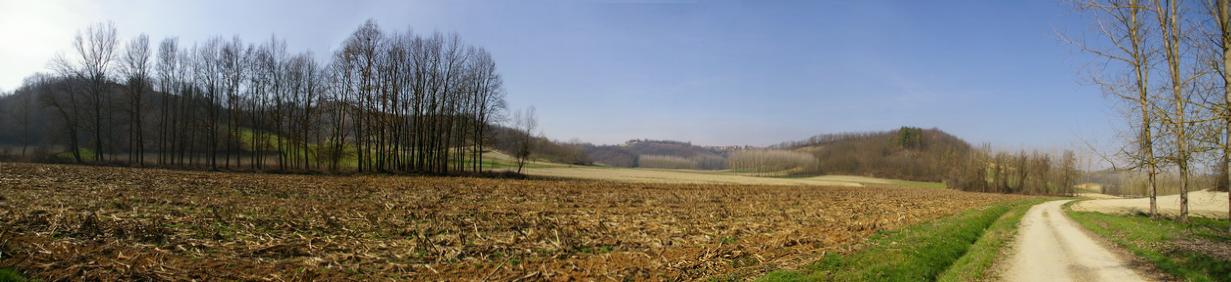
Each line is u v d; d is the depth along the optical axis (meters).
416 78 55.22
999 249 16.95
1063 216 32.94
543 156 135.88
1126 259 15.02
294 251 12.10
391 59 53.50
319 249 12.41
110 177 29.48
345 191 28.75
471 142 66.31
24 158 45.34
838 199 43.56
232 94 51.62
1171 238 17.02
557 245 14.17
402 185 35.69
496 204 25.94
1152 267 13.56
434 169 58.56
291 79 53.22
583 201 30.22
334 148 56.66
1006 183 101.88
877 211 31.42
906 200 45.59
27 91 70.12
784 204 34.91
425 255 12.44
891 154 158.75
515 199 29.19
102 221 14.06
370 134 54.59
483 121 59.56
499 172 61.28
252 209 18.36
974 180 103.19
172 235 12.85
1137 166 20.09
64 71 46.91
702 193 43.38
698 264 12.11
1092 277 12.54
